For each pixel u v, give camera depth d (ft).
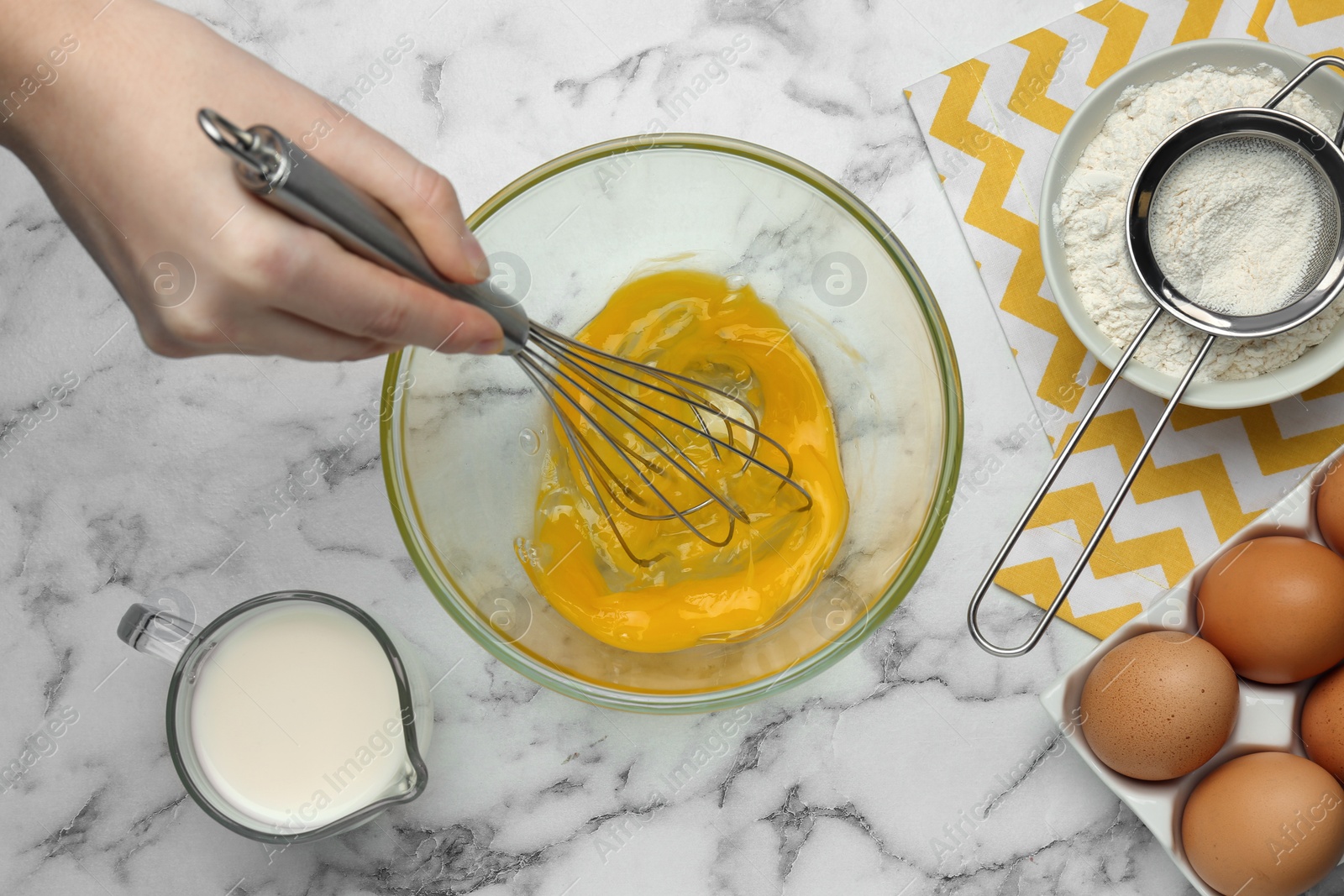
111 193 1.74
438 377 1.97
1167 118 2.02
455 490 2.01
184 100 1.74
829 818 2.08
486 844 2.09
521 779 2.09
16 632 2.12
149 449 2.12
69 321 2.13
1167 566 2.06
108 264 1.80
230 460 2.12
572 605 2.04
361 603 2.10
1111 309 2.04
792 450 2.08
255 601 1.99
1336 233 1.98
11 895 2.10
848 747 2.08
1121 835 2.07
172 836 2.10
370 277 1.69
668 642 2.03
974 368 2.10
